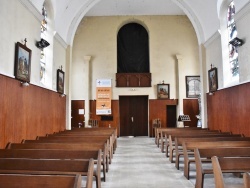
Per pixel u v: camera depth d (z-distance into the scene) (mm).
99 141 6648
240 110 8031
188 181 5336
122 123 17203
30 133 7316
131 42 17406
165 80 16578
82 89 16344
